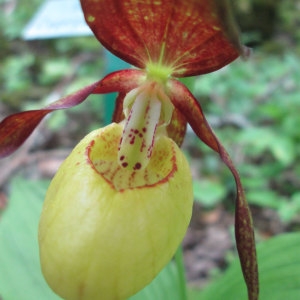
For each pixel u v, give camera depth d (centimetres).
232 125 26
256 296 8
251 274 8
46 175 24
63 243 7
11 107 31
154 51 8
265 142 22
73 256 7
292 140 22
